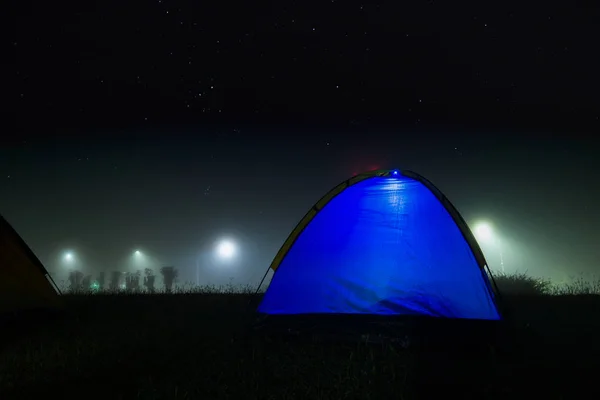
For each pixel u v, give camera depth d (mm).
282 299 8219
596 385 6020
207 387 5988
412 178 8422
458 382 6086
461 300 7734
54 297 9758
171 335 8352
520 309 10141
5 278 9000
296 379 6199
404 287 7930
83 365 6891
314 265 8281
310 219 8500
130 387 6020
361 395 5695
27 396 5828
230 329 8586
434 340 7496
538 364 6777
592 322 9141
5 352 7543
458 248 7957
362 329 7766
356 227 8328
